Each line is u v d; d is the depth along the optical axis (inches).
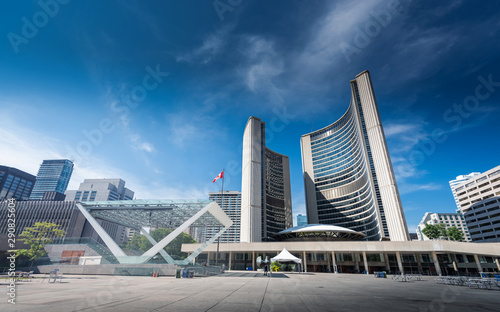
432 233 2898.6
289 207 5959.6
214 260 2399.1
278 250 2096.5
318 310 294.7
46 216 3026.6
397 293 506.9
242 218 4884.4
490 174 3782.0
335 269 1841.8
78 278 819.4
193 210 1414.9
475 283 684.7
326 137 5989.2
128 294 403.9
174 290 480.4
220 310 278.7
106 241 1236.5
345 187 5002.5
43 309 261.0
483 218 3826.3
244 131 5910.4
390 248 1868.8
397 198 3213.6
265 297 402.3
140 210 1405.0
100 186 7278.5
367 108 4028.1
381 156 3570.4
